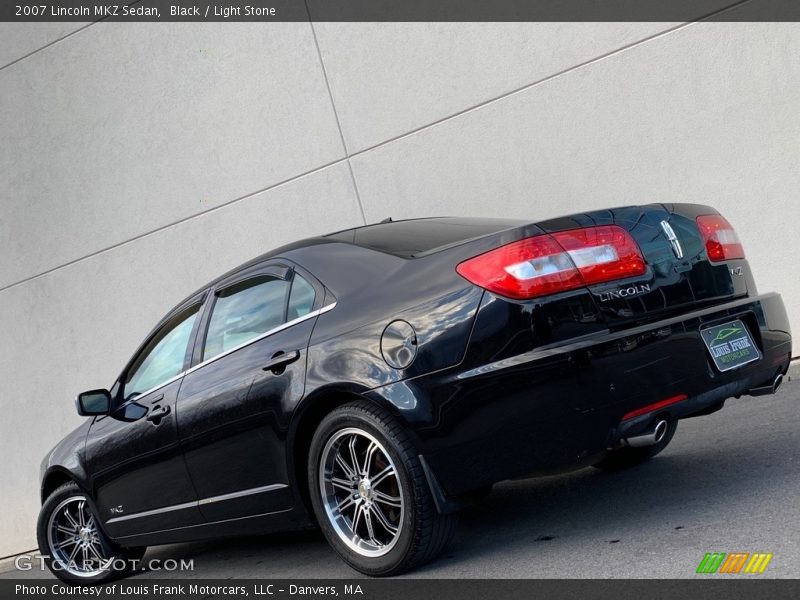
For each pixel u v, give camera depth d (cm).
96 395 459
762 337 351
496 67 666
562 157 654
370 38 703
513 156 667
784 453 398
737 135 608
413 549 334
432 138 690
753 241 612
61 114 809
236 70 751
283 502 380
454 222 396
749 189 609
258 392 375
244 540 527
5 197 829
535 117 659
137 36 780
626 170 638
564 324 309
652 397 313
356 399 347
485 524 404
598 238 321
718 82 610
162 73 774
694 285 340
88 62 798
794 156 593
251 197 752
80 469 482
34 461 816
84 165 804
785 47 589
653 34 623
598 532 347
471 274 323
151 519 450
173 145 775
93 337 803
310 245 396
